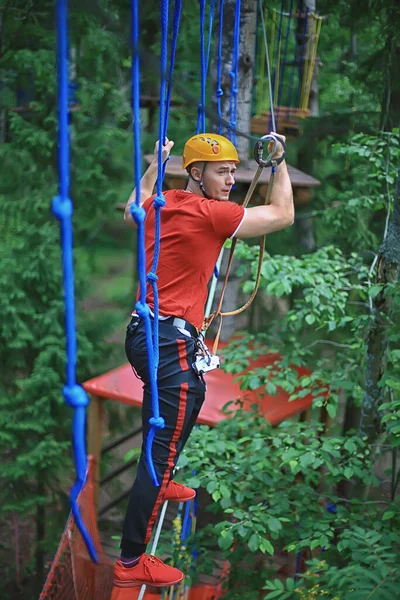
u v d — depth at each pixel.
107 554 20.09
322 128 20.14
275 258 13.78
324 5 20.27
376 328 11.80
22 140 20.98
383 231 19.98
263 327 20.86
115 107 23.80
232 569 11.85
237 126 15.73
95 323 21.91
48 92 21.36
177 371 5.87
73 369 2.86
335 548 10.96
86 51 21.83
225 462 11.16
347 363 13.92
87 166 23.05
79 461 2.87
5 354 20.44
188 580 11.19
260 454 11.04
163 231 5.93
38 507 20.81
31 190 21.61
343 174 20.70
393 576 8.05
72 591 10.29
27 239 20.61
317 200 20.75
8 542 23.38
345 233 19.41
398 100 17.16
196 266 5.88
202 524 18.44
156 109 26.98
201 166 6.04
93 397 17.59
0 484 20.33
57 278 20.31
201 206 5.83
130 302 26.20
